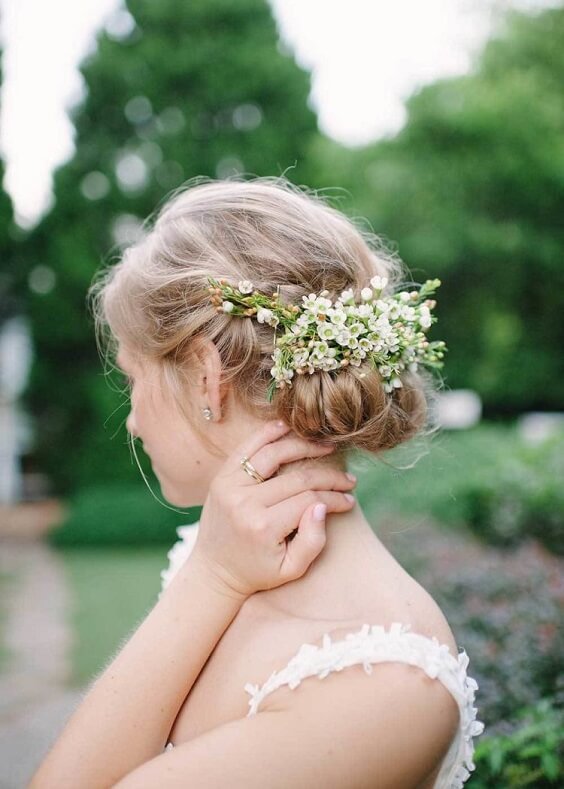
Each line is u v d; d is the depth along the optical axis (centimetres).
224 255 125
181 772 98
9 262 1800
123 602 877
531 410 1959
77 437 1798
